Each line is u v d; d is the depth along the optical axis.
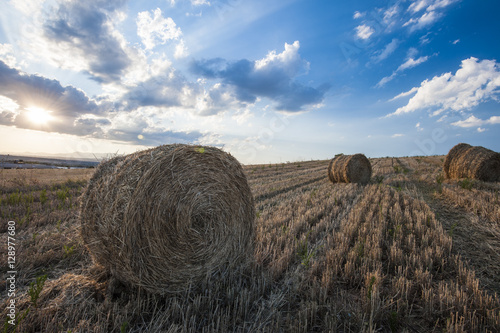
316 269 3.32
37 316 2.40
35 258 3.46
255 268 3.42
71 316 2.42
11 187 8.70
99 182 3.17
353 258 3.54
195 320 2.48
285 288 3.00
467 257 3.71
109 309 2.52
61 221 5.30
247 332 2.33
